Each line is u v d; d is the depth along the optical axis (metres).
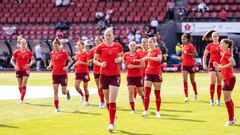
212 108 37.91
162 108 38.00
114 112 27.80
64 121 31.23
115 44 28.61
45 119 32.16
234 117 30.20
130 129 28.20
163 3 101.12
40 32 101.25
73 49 93.44
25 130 27.80
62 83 37.44
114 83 28.17
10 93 50.25
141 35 91.25
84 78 40.44
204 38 41.47
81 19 101.62
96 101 42.97
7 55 94.25
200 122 30.80
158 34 88.00
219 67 29.59
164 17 97.94
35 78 72.25
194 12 95.62
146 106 33.81
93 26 99.94
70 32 98.81
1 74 82.25
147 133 26.91
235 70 85.56
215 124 30.00
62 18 103.19
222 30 91.12
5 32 101.88
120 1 104.19
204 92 50.75
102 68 28.55
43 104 40.81
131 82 35.38
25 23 105.00
